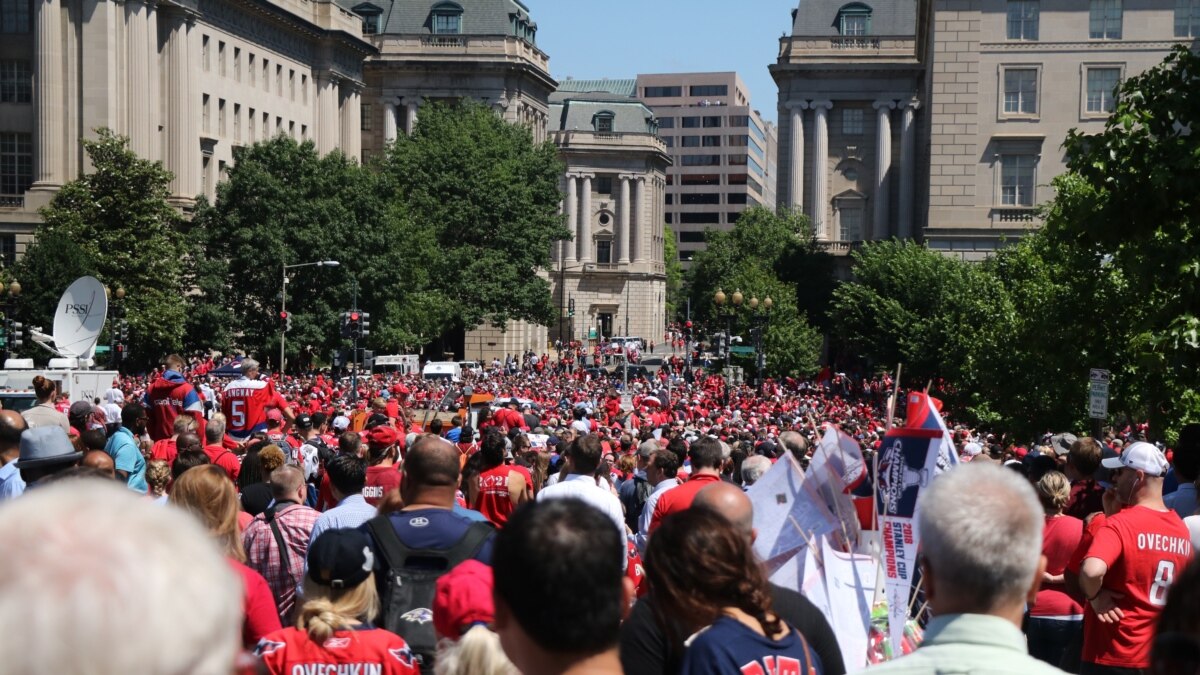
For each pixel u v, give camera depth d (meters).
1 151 92.56
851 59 127.06
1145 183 20.23
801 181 129.25
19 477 12.64
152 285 80.75
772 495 8.18
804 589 8.01
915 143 127.94
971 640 4.78
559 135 192.75
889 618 7.91
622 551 5.14
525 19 161.00
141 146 92.62
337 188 88.81
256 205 86.25
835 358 116.69
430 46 153.38
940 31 89.38
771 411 57.00
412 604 8.38
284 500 10.88
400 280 92.31
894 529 7.99
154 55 94.69
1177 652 4.43
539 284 109.31
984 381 46.41
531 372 120.62
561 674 4.99
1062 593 12.06
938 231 89.75
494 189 106.00
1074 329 37.66
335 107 124.38
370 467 14.48
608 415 47.09
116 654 2.28
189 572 2.39
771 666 5.96
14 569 2.28
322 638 7.26
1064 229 21.23
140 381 62.59
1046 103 88.69
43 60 89.44
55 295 75.94
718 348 87.69
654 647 6.52
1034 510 4.92
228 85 105.50
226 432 21.27
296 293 86.31
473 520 8.89
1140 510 9.95
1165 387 34.31
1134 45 87.50
